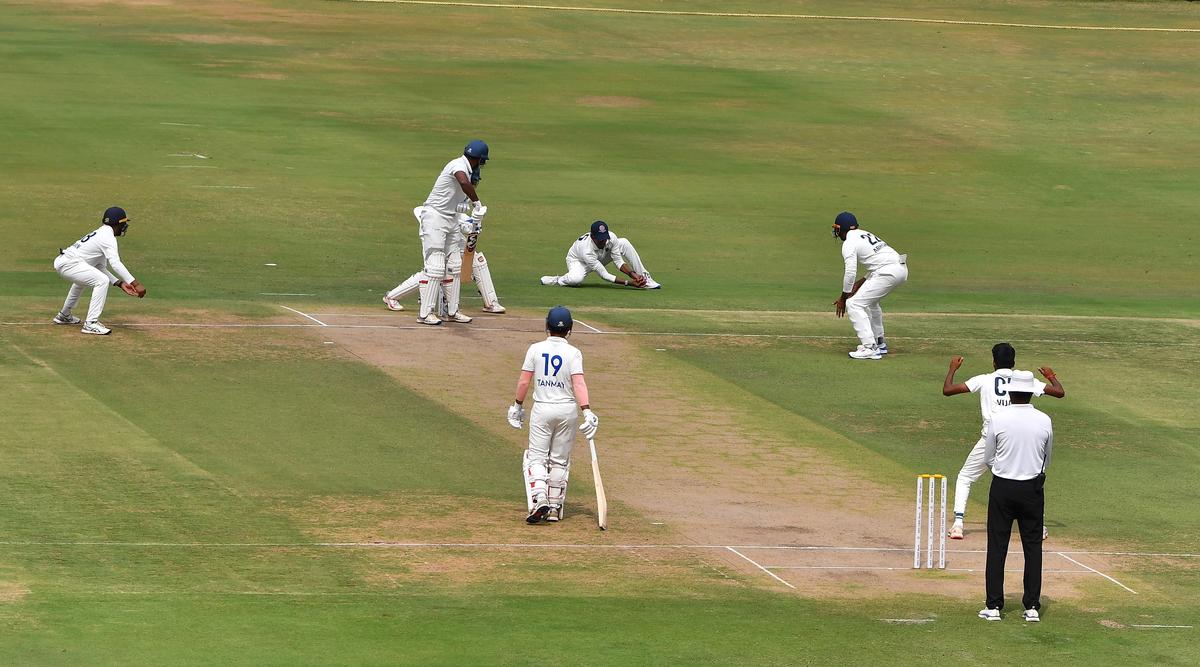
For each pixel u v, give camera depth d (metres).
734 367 74.81
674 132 148.88
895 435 64.44
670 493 55.66
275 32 187.75
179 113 142.62
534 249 104.69
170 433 59.56
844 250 76.50
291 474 55.56
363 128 142.00
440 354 73.81
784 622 42.97
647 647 40.22
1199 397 72.25
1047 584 47.81
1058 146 151.62
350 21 197.62
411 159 130.62
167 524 49.72
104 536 48.19
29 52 165.88
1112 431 66.12
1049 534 53.09
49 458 55.69
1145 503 56.81
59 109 140.62
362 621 41.47
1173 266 108.81
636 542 50.19
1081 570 49.38
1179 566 50.03
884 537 51.94
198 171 121.62
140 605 42.03
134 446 57.69
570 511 53.25
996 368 50.94
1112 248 114.19
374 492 54.09
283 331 76.56
